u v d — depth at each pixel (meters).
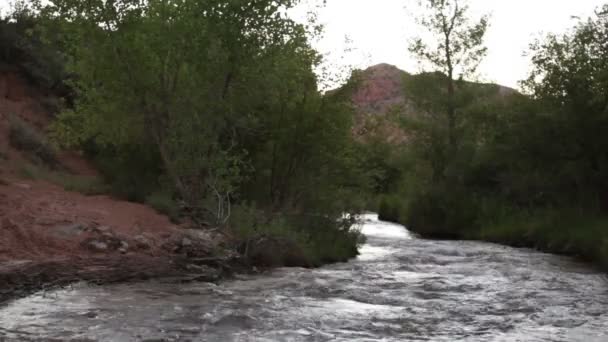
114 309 7.96
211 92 16.09
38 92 27.47
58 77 28.22
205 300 8.90
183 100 15.86
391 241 23.28
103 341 6.44
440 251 19.33
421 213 30.45
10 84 26.28
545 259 17.27
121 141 17.44
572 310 9.10
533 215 25.61
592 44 22.55
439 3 30.89
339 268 14.34
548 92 23.38
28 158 21.23
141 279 10.20
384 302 9.60
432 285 11.30
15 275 8.98
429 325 7.91
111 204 14.24
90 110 16.77
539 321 8.29
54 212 11.96
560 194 24.30
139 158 19.33
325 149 17.92
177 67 15.87
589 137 22.33
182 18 15.31
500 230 25.27
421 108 31.45
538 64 23.67
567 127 22.58
